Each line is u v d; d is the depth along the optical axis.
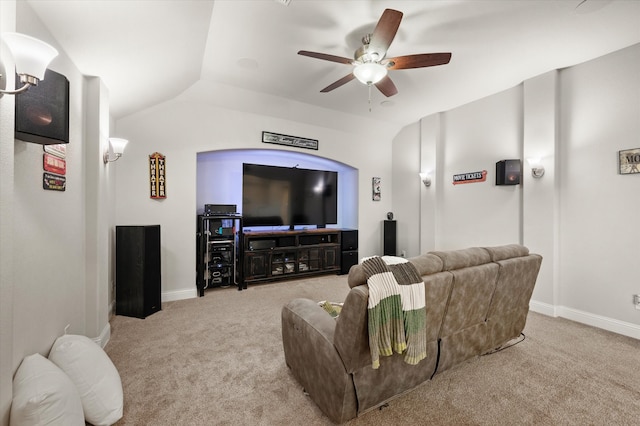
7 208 1.09
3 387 1.06
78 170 2.10
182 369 1.97
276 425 1.47
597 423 1.50
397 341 1.35
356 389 1.39
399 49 2.70
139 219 3.40
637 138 2.60
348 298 1.32
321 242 4.94
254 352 2.22
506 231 3.65
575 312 2.98
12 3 1.15
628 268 2.65
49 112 1.35
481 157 3.95
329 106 4.28
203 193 4.37
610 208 2.76
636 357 2.18
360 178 5.23
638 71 2.59
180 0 1.86
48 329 1.64
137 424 1.46
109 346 2.30
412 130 5.11
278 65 3.06
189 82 3.36
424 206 4.73
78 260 2.09
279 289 4.02
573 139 3.01
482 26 2.35
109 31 1.86
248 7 2.12
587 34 2.46
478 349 2.00
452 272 1.64
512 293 2.07
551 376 1.91
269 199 4.47
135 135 3.37
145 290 2.93
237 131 4.04
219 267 3.92
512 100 3.58
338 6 2.12
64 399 1.17
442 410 1.58
